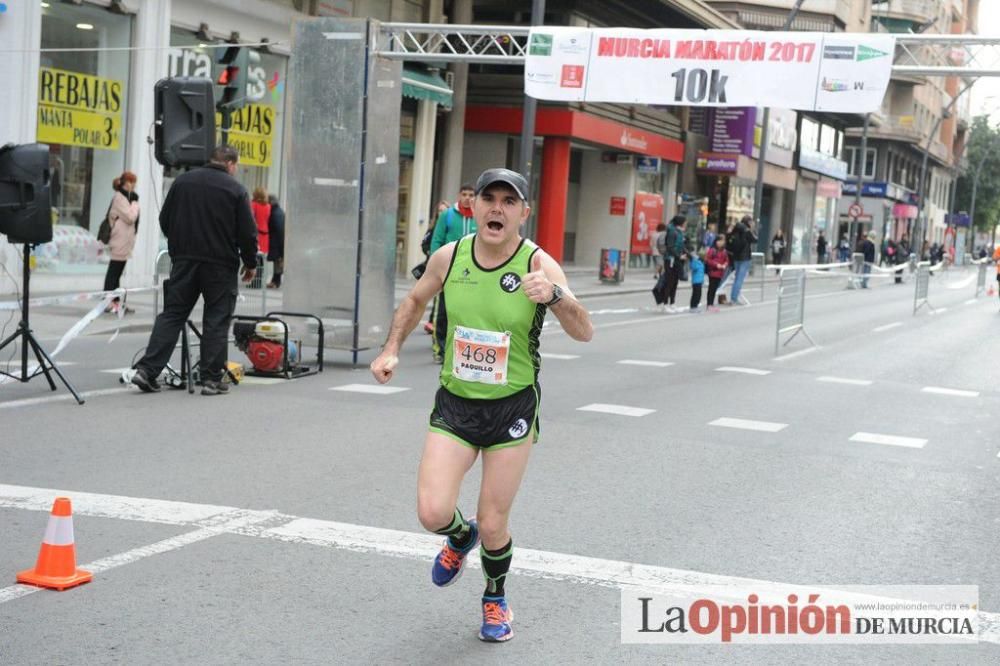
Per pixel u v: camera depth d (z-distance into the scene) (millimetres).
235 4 21891
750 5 53906
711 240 31047
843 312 25953
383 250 13180
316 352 13148
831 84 14016
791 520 6828
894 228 81938
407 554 5785
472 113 33344
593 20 34688
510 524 6473
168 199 10250
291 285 12984
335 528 6184
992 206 105000
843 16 58094
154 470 7355
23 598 4910
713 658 4590
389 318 13406
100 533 5914
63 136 18547
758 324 21172
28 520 6098
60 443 8062
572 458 8367
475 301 4488
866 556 6141
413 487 7188
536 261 4500
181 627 4660
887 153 75375
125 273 19812
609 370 13562
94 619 4703
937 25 79062
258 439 8492
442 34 14500
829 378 13781
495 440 4523
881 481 8055
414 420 9539
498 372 4465
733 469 8219
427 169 28656
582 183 38969
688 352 15984
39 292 17953
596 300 26672
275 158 23781
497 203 4414
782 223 56188
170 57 20531
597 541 6180
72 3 18500
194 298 10367
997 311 28438
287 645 4523
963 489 7934
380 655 4469
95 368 11656
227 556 5621
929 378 14273
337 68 12711
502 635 4664
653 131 40062
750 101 14258
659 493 7371
